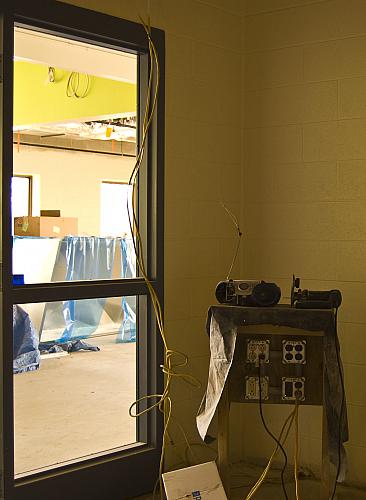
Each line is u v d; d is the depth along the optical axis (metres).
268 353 3.23
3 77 3.13
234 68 4.24
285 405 4.11
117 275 4.78
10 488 3.19
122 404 5.50
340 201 3.94
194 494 3.23
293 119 4.09
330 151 3.97
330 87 3.97
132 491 3.74
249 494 3.42
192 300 4.06
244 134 4.28
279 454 4.12
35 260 5.02
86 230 11.94
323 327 3.16
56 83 7.59
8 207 3.15
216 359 3.25
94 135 10.87
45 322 4.23
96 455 3.68
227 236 4.22
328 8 3.96
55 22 3.33
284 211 4.14
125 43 3.69
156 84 3.79
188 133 4.01
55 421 5.05
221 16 4.16
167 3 3.88
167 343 3.93
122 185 12.39
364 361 3.86
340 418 3.19
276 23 4.14
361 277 3.88
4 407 3.15
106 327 4.22
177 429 3.98
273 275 4.18
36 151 11.34
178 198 3.97
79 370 6.25
